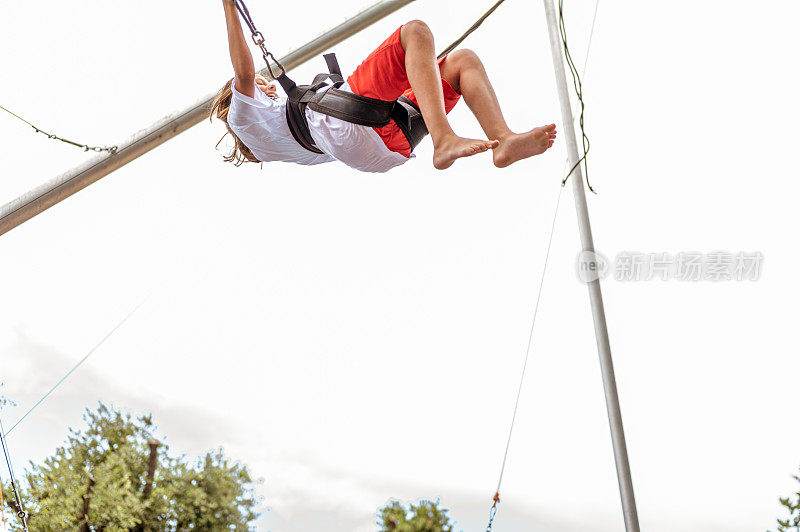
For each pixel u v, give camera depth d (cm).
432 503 1102
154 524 1122
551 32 359
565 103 364
